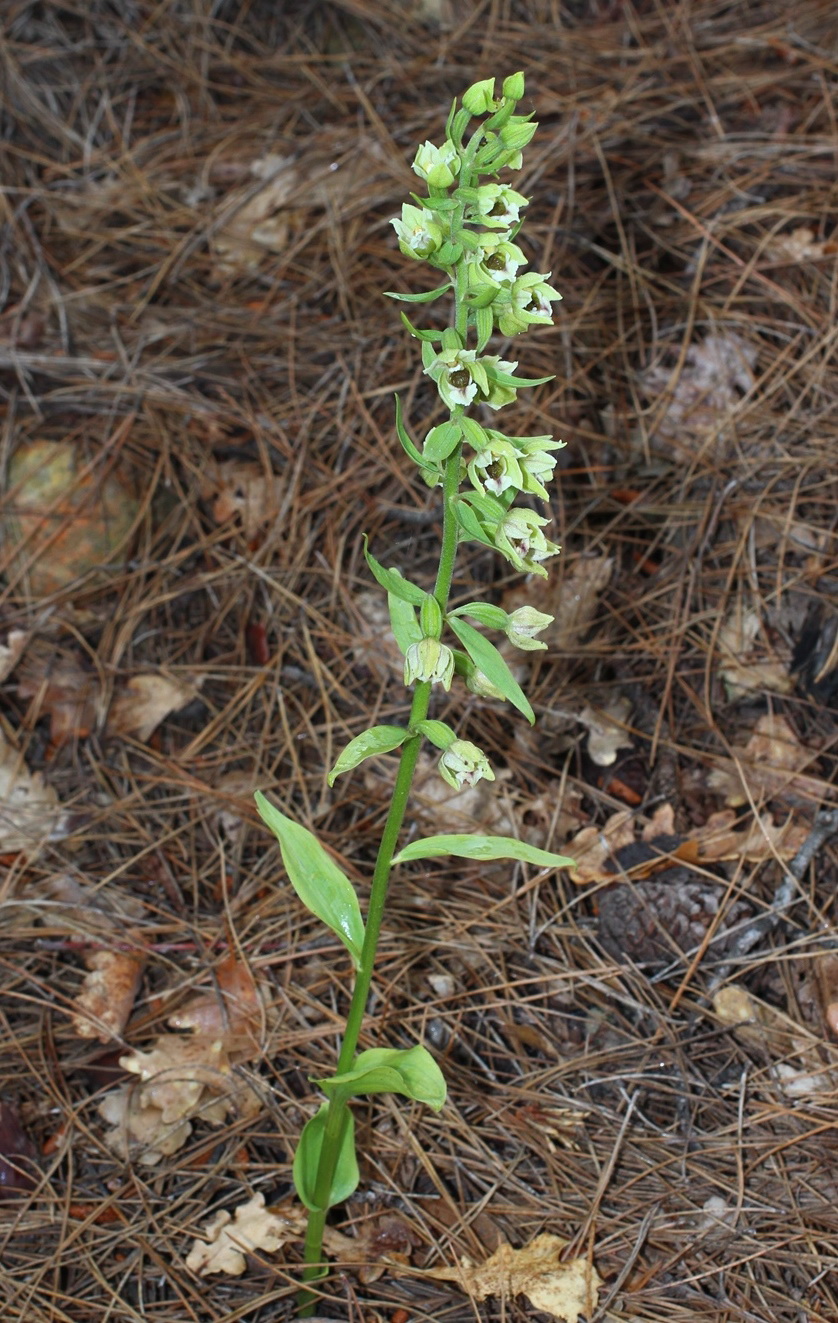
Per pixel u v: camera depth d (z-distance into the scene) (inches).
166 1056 23.5
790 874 24.7
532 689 28.2
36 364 31.4
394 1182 22.1
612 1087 23.1
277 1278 21.3
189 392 31.5
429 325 32.3
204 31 37.8
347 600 29.2
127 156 35.8
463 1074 23.2
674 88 35.1
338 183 34.7
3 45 36.4
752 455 29.8
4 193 34.1
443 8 38.1
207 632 29.0
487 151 17.7
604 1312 20.6
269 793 26.9
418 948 24.7
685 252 32.7
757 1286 20.8
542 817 26.5
